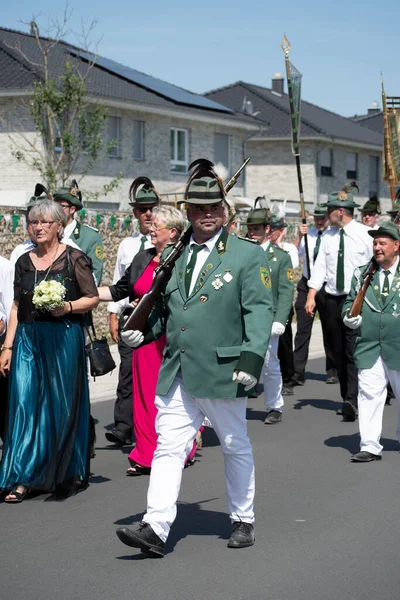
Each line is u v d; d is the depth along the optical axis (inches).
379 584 195.8
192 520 243.1
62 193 325.4
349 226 398.3
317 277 398.6
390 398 429.7
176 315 213.6
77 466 268.1
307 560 210.7
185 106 1322.6
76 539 227.3
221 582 196.7
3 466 263.1
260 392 468.8
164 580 197.9
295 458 315.9
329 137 1665.8
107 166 1219.2
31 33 1312.7
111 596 189.3
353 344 383.2
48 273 267.6
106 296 283.0
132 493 270.7
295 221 915.4
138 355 291.0
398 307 307.0
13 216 539.2
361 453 310.3
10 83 1137.4
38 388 265.3
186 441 214.5
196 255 215.8
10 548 220.8
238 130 1448.1
